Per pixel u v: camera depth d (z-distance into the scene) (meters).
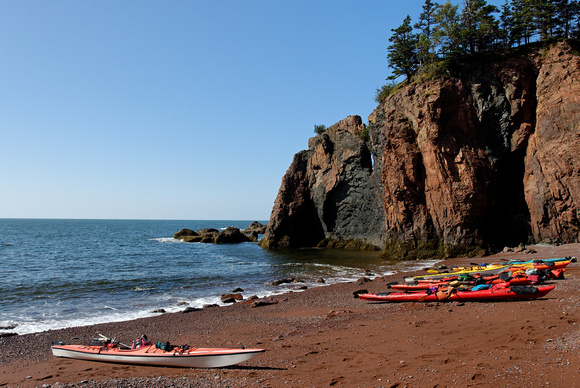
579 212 35.31
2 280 33.72
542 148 38.59
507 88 41.56
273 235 70.25
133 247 75.44
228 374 11.14
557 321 13.65
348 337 14.40
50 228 178.25
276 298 25.62
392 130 46.66
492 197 41.44
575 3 42.09
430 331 14.10
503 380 9.16
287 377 10.55
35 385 10.95
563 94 37.47
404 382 9.55
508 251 38.69
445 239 42.28
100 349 13.44
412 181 44.59
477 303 18.47
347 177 63.81
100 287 30.56
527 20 43.94
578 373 9.12
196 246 78.06
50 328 19.06
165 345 12.73
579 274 23.58
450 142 41.91
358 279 31.78
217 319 19.98
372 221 60.84
